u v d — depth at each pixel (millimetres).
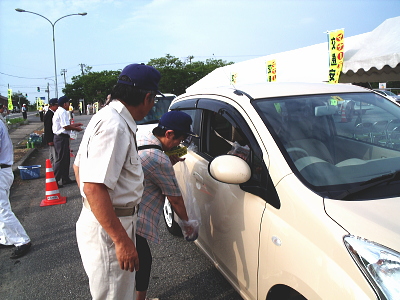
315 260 1467
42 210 5125
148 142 2303
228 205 2221
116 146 1558
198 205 2742
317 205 1571
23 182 6996
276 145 1929
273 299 1813
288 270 1613
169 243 3734
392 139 2301
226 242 2277
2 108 4348
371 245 1327
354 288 1294
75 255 3602
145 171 2227
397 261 1258
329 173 1826
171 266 3250
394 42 5941
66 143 6484
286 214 1691
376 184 1729
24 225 4555
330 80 6805
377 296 1235
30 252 3734
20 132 19422
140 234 2234
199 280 2984
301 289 1529
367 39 6812
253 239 1930
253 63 10758
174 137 2330
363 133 2273
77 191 6066
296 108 2250
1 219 3566
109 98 1774
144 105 1746
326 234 1454
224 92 2639
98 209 1511
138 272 2326
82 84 60188
